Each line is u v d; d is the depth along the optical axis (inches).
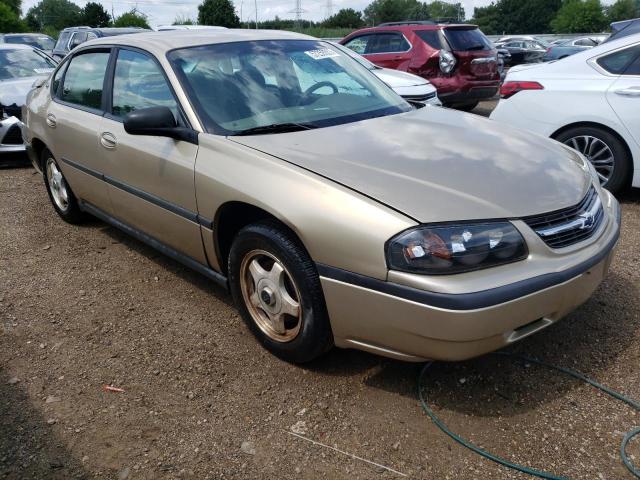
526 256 95.0
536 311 94.2
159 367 118.9
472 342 90.4
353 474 89.8
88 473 91.7
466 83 366.6
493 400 104.8
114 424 102.4
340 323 101.8
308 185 102.9
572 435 95.9
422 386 109.1
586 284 102.0
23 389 113.0
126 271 165.3
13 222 210.2
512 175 106.0
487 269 91.7
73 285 157.6
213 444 97.0
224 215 121.3
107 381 114.7
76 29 619.2
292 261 106.0
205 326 134.0
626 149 204.2
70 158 175.8
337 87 149.2
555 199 102.2
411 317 91.4
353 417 102.1
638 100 196.7
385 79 299.1
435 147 116.3
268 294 115.1
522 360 116.4
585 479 87.0
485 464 90.5
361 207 95.6
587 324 128.7
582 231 104.0
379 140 119.7
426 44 366.9
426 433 97.5
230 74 138.1
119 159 147.7
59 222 208.4
